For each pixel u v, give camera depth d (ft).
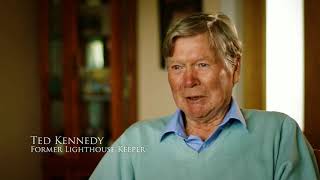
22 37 9.14
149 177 3.69
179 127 3.72
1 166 8.55
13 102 8.87
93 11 9.34
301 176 3.50
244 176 3.48
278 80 8.64
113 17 9.17
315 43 7.21
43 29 9.05
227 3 9.09
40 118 9.68
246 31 8.77
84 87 9.45
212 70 3.49
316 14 7.17
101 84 9.47
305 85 7.31
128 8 9.22
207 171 3.51
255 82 8.72
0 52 8.50
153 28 9.82
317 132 7.20
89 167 9.11
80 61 9.35
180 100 3.64
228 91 3.64
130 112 9.36
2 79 8.57
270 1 8.61
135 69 9.30
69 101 9.23
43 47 9.06
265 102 8.64
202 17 3.52
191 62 3.48
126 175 3.79
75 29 9.17
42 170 9.28
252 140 3.59
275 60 8.65
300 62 8.45
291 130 3.69
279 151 3.57
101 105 9.53
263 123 3.72
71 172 9.12
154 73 9.87
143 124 4.01
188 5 9.61
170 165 3.63
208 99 3.56
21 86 9.12
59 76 9.32
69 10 9.14
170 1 9.70
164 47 3.60
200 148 3.60
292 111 8.55
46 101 9.14
